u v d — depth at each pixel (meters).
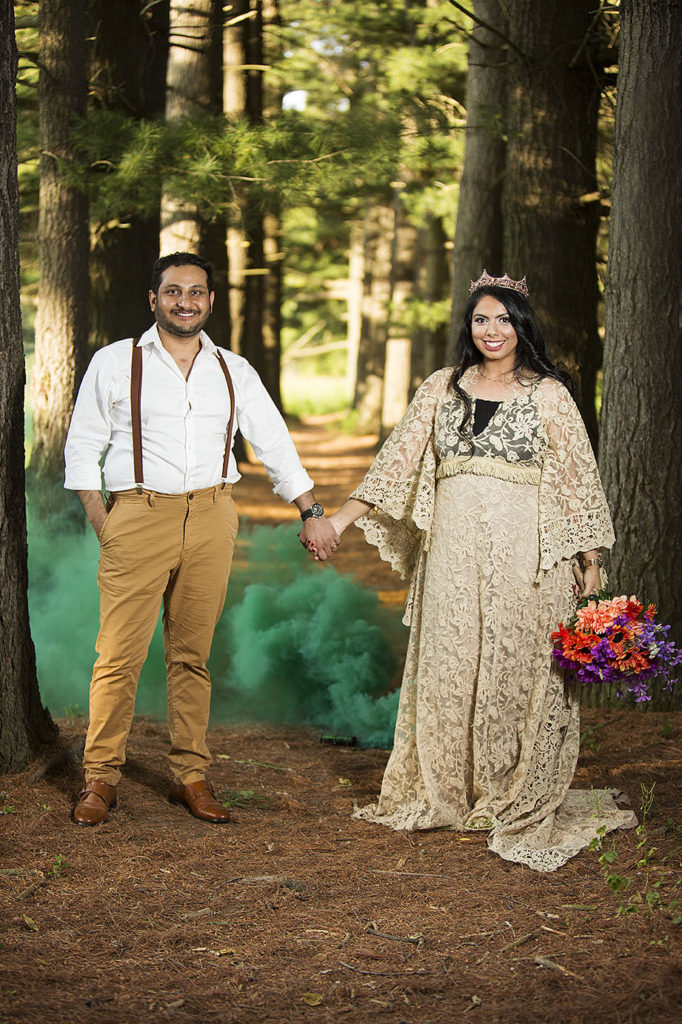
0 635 4.66
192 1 11.54
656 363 6.20
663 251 6.17
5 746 4.67
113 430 4.22
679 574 6.25
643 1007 2.91
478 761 4.25
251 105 15.11
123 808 4.45
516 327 4.22
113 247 11.31
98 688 4.31
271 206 9.75
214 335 15.44
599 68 8.41
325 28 16.84
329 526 4.43
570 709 4.30
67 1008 2.90
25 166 13.42
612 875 3.75
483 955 3.23
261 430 4.43
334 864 3.93
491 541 4.20
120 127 9.13
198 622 4.39
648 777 4.96
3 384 4.62
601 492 4.27
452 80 13.77
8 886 3.65
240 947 3.27
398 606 9.07
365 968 3.16
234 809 4.58
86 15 10.65
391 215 27.06
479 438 4.23
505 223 8.59
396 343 22.70
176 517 4.21
